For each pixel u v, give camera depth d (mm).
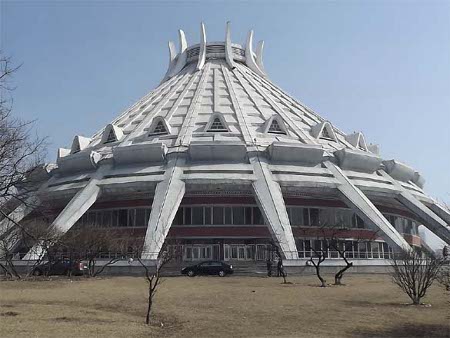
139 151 59750
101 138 71875
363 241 57250
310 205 59062
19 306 19906
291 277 41281
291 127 69625
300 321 17688
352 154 62719
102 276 42281
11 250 39500
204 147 58375
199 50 90125
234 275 43469
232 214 56938
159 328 16266
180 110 71812
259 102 75250
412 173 70875
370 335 15391
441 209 67812
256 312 19688
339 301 23391
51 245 33969
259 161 59219
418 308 21266
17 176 18203
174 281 35812
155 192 54969
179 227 56000
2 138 17250
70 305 21047
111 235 46938
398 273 24719
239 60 92188
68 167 65250
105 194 59562
